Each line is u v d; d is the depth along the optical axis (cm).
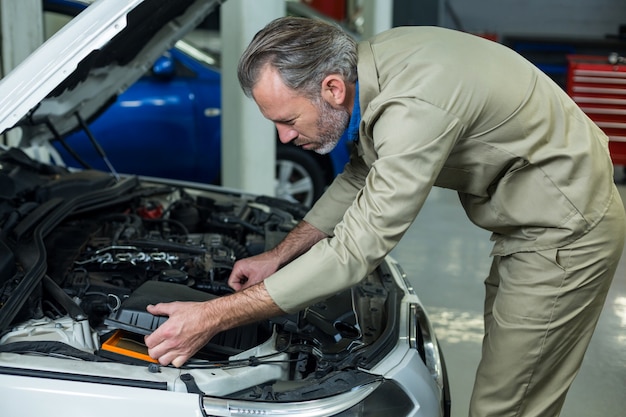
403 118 158
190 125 468
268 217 270
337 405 159
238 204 284
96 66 227
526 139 174
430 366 203
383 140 160
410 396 172
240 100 419
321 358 175
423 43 169
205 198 287
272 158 439
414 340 190
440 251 485
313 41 161
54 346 165
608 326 377
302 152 496
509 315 191
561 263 184
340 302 203
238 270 206
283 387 168
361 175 211
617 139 588
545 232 184
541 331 188
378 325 198
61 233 231
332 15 988
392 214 158
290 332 184
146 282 190
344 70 164
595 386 317
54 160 332
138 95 457
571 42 896
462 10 980
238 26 406
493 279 211
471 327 371
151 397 154
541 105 175
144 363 167
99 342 180
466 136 171
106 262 211
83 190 264
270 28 165
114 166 462
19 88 160
